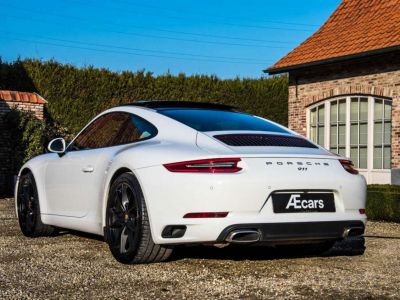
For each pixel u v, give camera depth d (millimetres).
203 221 3746
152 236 3961
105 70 15609
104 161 4625
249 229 3795
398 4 12789
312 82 13375
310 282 3773
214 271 4066
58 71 14914
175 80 16797
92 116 15352
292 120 13945
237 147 4027
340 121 12742
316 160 4172
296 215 3955
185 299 3297
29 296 3326
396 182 11156
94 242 5375
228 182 3756
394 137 11359
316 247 4820
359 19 13492
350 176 4250
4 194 12844
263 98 18172
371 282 3807
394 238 6172
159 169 3936
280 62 14016
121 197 4281
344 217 4156
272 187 3857
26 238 5691
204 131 4254
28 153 12914
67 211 5191
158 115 4570
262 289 3555
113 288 3537
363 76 12070
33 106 13438
